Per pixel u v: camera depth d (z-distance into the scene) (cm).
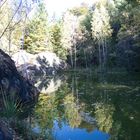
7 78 1802
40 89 3006
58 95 2517
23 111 1738
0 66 1791
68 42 7456
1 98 1543
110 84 3148
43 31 7081
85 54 7256
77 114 1728
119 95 2356
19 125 1105
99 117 1645
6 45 3662
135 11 3919
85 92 2656
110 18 7206
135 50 4934
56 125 1469
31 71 5359
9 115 1156
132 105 1914
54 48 7494
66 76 5056
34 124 1454
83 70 6475
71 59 7256
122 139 1234
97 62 7175
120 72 5194
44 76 5259
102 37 6725
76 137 1284
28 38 6919
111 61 6419
